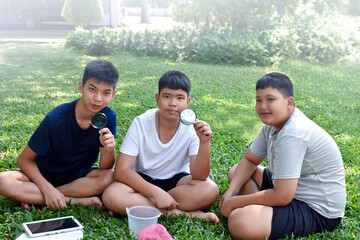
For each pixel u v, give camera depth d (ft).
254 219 8.95
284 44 37.65
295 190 9.06
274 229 8.95
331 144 9.42
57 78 29.04
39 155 10.26
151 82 27.66
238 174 10.81
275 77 9.29
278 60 35.86
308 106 22.24
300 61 36.76
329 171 9.36
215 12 45.70
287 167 8.97
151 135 10.66
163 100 10.16
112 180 10.73
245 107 21.75
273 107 9.21
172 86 10.02
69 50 43.91
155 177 11.01
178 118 10.52
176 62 37.01
